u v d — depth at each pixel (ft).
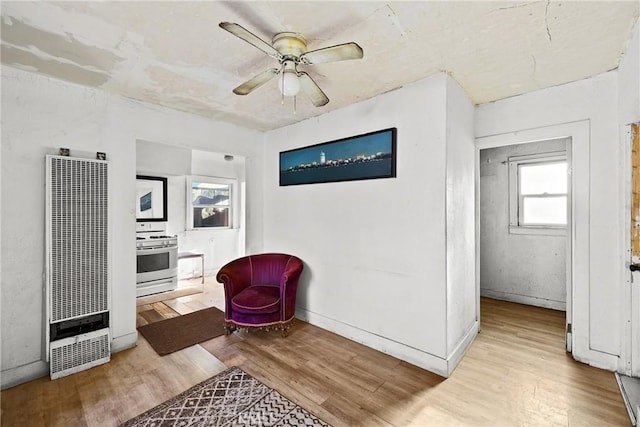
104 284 8.16
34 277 7.33
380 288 8.71
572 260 8.09
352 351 8.64
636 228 6.77
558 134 8.17
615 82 7.28
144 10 4.97
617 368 7.32
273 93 8.61
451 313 7.68
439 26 5.44
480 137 9.64
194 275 17.74
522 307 12.42
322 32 5.61
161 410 6.09
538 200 12.72
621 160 7.14
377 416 5.90
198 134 10.62
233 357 8.28
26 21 5.26
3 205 6.95
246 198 12.28
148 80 7.76
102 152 8.43
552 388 6.73
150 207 15.79
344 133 9.70
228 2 4.75
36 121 7.36
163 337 9.59
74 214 7.68
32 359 7.27
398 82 7.93
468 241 9.04
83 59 6.67
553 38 5.87
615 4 4.85
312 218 10.73
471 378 7.19
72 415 5.95
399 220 8.29
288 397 6.49
